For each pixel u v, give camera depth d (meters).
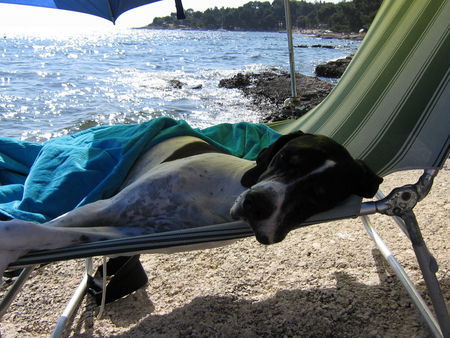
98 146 1.13
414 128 0.87
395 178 1.79
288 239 1.38
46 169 1.07
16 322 1.04
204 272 1.22
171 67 8.45
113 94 5.02
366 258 1.25
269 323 1.01
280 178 0.81
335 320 1.01
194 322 1.02
